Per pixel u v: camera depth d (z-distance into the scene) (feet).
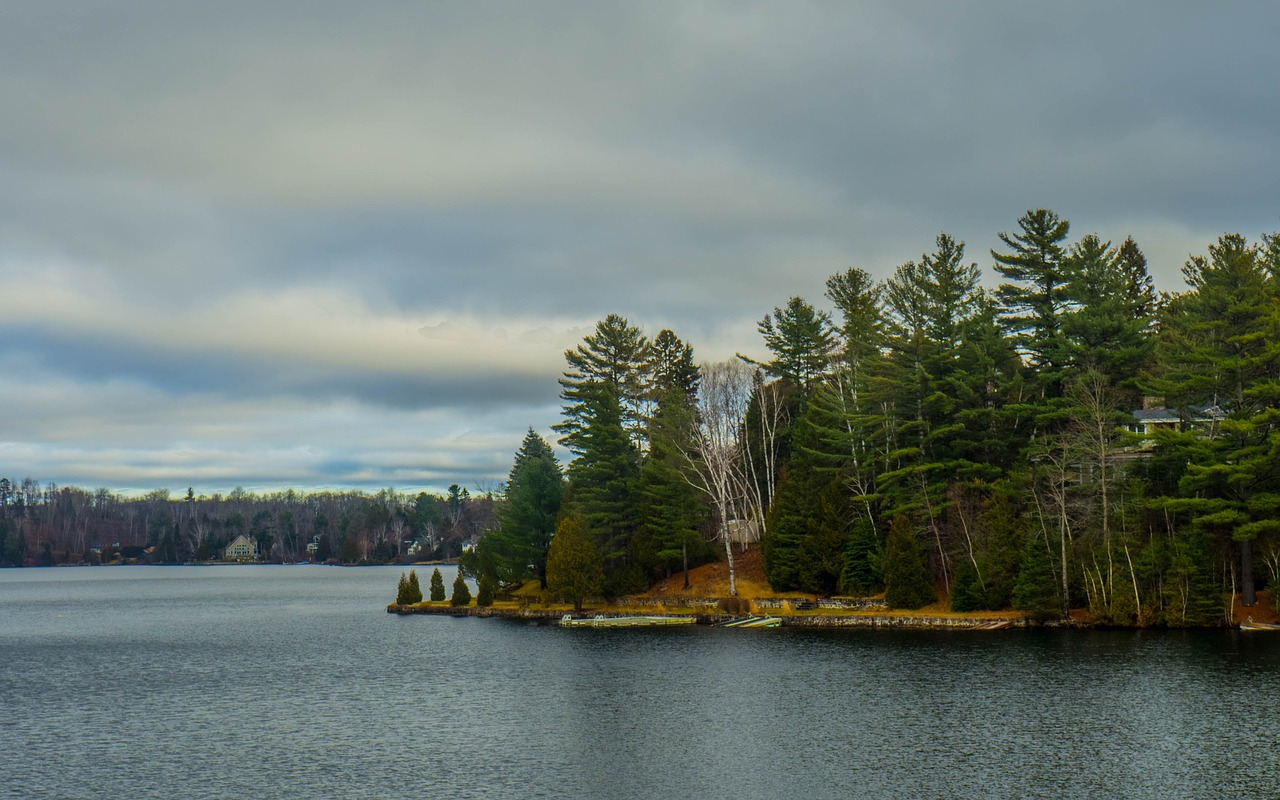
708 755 150.30
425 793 134.31
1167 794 127.95
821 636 268.41
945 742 153.69
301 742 163.43
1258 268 262.26
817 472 323.98
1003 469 301.63
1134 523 262.88
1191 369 267.59
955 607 282.97
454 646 278.87
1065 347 291.99
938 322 309.42
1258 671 197.88
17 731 174.91
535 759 150.10
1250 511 248.32
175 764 150.71
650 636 283.38
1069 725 161.27
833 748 152.25
